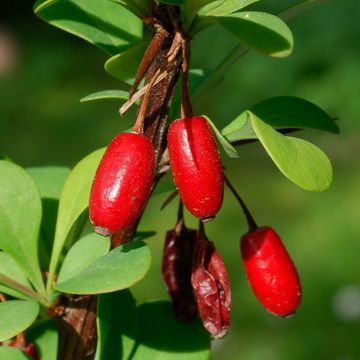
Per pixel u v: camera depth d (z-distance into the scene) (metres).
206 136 0.13
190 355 0.15
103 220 0.12
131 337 0.15
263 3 0.15
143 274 0.13
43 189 0.16
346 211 0.56
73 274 0.14
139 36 0.15
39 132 0.80
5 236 0.14
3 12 1.08
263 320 0.45
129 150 0.13
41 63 0.95
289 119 0.14
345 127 0.66
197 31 0.13
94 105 0.84
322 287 0.48
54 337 0.15
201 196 0.13
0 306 0.13
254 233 0.14
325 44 0.68
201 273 0.14
